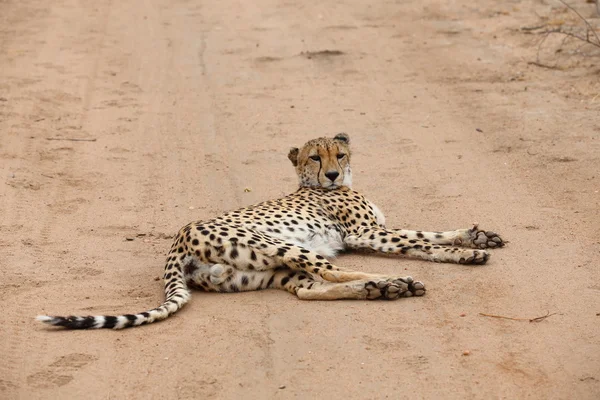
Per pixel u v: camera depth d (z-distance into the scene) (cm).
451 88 1930
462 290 968
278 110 1827
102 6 2839
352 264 1071
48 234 1202
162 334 887
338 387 775
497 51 2184
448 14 2586
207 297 977
